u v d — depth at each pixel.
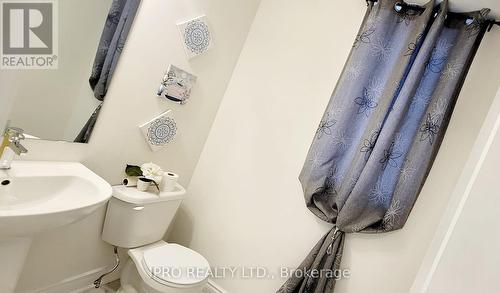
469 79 1.44
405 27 1.57
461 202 0.82
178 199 1.81
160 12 1.53
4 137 1.13
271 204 1.91
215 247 2.10
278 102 1.92
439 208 1.46
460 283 0.74
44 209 0.98
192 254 1.76
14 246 1.15
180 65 1.73
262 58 2.00
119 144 1.61
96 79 1.41
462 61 1.40
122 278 1.78
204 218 2.16
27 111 1.25
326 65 1.78
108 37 1.38
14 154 1.19
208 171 2.15
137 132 1.67
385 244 1.57
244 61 2.06
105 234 1.68
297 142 1.84
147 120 1.69
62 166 1.38
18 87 1.20
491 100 1.40
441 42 1.48
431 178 1.49
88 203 1.12
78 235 1.61
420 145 1.45
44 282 1.55
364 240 1.62
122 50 1.45
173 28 1.62
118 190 1.60
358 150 1.58
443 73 1.45
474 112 1.42
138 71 1.55
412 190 1.46
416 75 1.45
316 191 1.67
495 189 0.72
